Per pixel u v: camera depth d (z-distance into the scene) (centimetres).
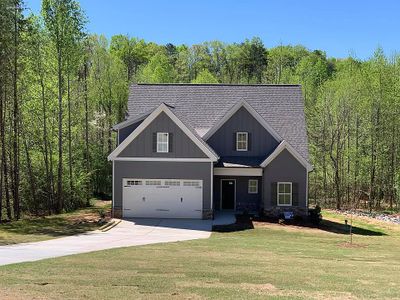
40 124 3825
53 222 2888
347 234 2709
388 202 5375
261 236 2464
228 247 1997
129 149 3014
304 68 6862
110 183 5278
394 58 4753
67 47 3522
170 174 3002
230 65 9419
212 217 2989
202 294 1115
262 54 9444
